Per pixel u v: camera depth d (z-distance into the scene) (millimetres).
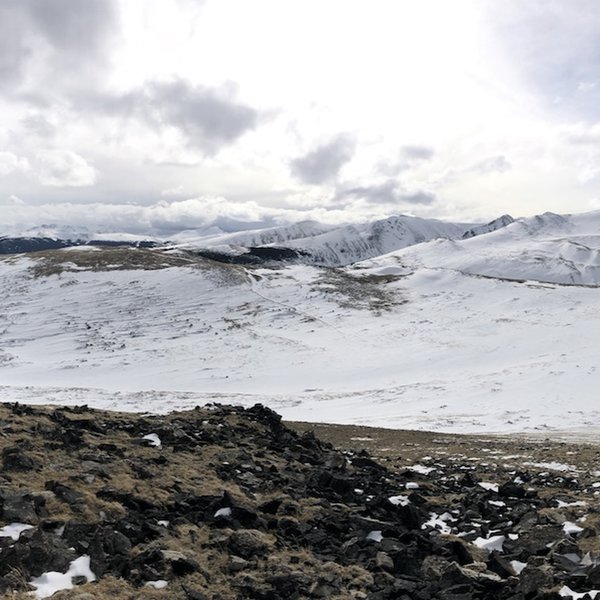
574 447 29750
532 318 83562
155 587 10469
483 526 15438
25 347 71938
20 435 17422
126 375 62344
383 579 11617
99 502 13367
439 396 52469
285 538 13547
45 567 10438
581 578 10977
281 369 65062
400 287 106812
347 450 28000
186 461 18531
